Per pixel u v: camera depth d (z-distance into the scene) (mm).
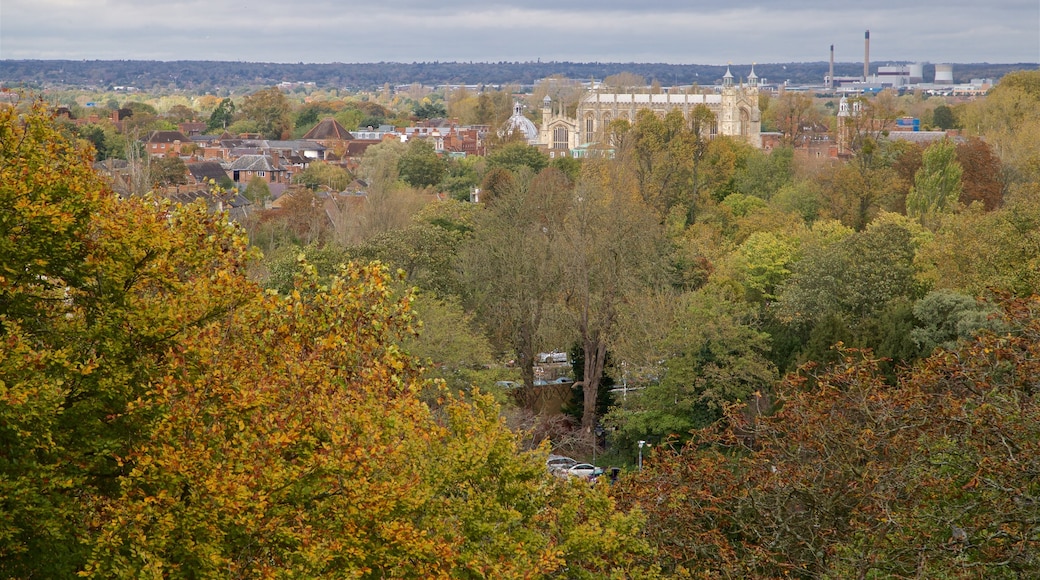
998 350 29609
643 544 27516
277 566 22188
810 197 142625
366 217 121312
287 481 22328
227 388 22812
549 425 73312
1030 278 64062
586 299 74312
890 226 89438
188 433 22609
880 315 73688
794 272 96312
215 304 25312
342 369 26906
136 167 93688
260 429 22250
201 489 21312
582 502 26938
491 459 25094
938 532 28406
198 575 21406
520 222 87750
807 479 30922
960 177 130000
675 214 122938
